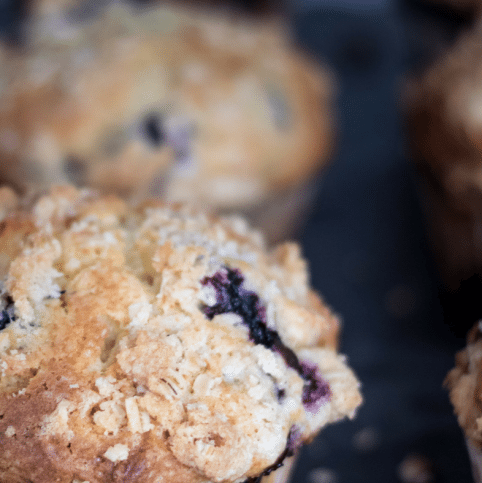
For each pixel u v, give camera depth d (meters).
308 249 0.43
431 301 0.39
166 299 0.22
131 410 0.21
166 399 0.21
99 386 0.21
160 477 0.21
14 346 0.21
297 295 0.24
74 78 0.34
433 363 0.35
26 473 0.21
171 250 0.22
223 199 0.33
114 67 0.34
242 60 0.37
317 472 0.31
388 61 0.55
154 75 0.34
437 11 0.50
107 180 0.33
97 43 0.35
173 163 0.33
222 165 0.33
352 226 0.44
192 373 0.21
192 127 0.33
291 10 0.58
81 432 0.21
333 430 0.32
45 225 0.23
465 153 0.32
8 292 0.22
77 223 0.23
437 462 0.31
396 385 0.34
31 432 0.21
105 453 0.21
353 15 0.59
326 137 0.38
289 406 0.22
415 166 0.35
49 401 0.21
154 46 0.35
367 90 0.54
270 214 0.37
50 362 0.21
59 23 0.37
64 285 0.22
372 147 0.50
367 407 0.33
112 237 0.23
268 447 0.21
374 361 0.35
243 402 0.21
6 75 0.34
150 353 0.21
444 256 0.36
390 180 0.48
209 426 0.21
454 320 0.38
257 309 0.22
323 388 0.22
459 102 0.33
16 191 0.25
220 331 0.22
